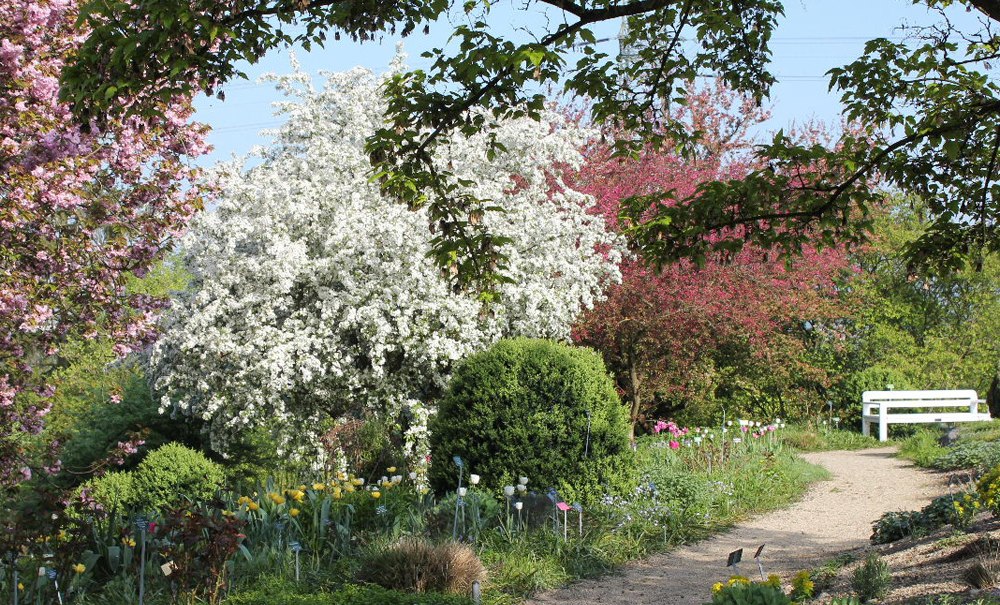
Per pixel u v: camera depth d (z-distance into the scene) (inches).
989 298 880.3
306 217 471.2
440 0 209.6
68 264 354.9
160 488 385.1
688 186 606.2
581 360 365.7
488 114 502.3
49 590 258.1
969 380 908.0
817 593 238.1
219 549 253.3
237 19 212.4
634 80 258.7
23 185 309.0
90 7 207.6
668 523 363.6
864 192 245.0
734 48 265.7
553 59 196.2
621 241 542.3
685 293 571.8
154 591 263.3
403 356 487.2
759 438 601.6
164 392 506.6
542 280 506.9
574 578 288.8
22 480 362.6
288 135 521.7
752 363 668.7
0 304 317.7
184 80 222.8
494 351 361.4
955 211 265.1
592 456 355.6
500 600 260.8
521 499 333.1
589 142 634.8
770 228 253.8
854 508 425.7
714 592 193.9
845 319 879.7
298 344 448.1
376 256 457.1
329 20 225.1
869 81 257.8
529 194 527.2
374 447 485.7
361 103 519.8
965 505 301.7
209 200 404.5
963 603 188.4
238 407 474.9
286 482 475.8
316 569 277.7
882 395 749.3
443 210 241.8
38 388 376.8
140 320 384.8
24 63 314.2
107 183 369.7
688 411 737.0
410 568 256.5
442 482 351.6
